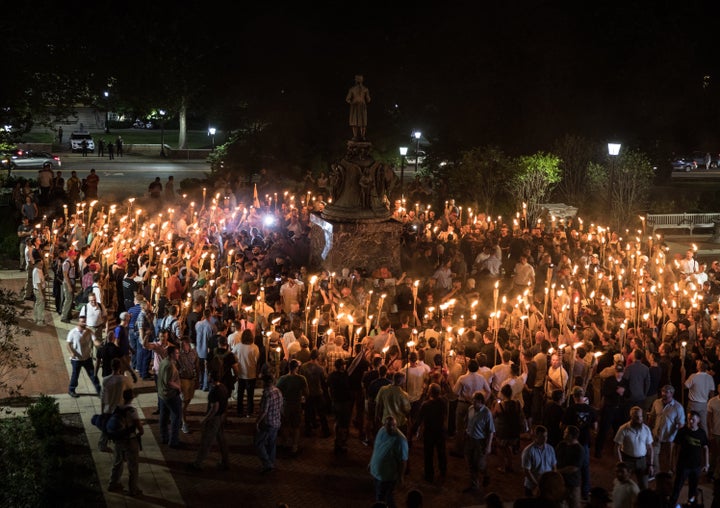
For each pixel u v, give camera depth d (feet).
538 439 43.11
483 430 47.88
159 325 65.05
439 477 50.83
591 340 62.34
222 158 176.35
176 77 195.83
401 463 43.39
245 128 192.75
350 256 88.33
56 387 63.87
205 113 236.02
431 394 49.65
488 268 87.35
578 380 49.88
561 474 40.47
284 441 55.21
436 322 69.46
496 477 51.08
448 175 148.56
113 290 79.66
